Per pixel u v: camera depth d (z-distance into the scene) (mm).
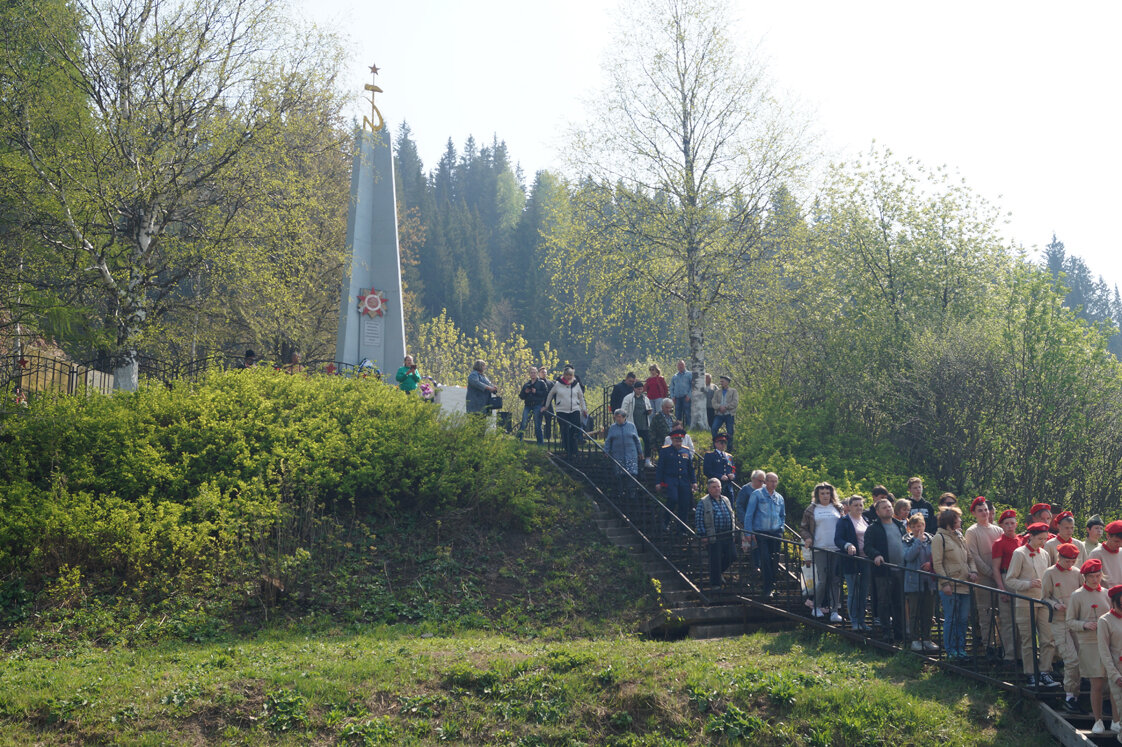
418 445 13547
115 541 10273
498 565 12188
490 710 7605
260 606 10211
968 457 17000
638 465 15039
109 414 12773
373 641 9344
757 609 10945
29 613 9320
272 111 17734
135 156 16109
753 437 19219
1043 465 16250
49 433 12000
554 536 13281
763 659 8539
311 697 7547
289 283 19141
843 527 9750
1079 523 15695
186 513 11242
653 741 7230
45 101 15609
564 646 9172
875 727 7055
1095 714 6895
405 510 13039
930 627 8859
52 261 16359
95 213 16094
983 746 6836
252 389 14195
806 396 21828
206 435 12672
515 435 17031
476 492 13266
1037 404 16281
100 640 9047
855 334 21172
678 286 24156
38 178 15445
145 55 16469
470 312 69312
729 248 23172
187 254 17000
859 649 9086
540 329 67250
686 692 7738
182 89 16891
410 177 96688
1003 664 8195
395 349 21172
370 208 21719
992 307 20750
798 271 23469
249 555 10930
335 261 24828
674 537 13234
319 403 14492
